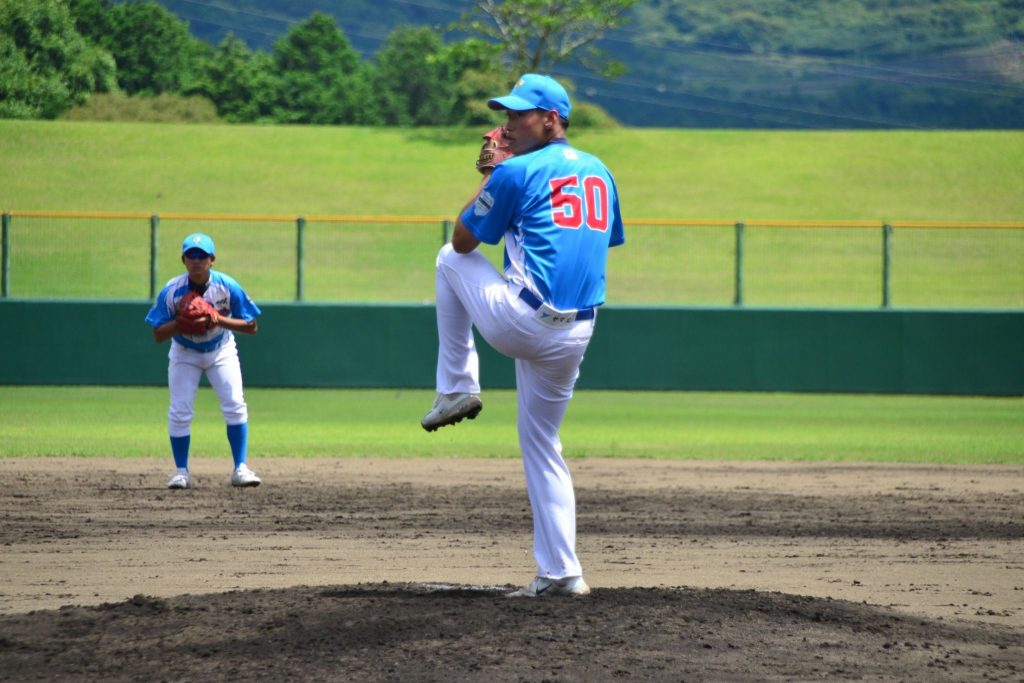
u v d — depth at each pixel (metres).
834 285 121.81
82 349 80.06
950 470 46.19
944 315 81.31
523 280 19.06
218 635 18.42
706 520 34.19
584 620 19.14
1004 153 169.25
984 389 81.25
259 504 35.94
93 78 179.75
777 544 30.55
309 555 28.19
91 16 178.12
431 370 80.81
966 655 18.75
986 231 138.50
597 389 81.62
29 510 34.19
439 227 130.75
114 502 35.84
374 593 21.33
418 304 81.00
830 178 160.00
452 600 20.38
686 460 48.78
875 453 52.12
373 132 179.00
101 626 19.03
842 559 28.59
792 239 134.62
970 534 32.22
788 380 81.50
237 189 151.38
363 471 44.06
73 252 118.81
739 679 16.83
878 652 18.53
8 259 83.38
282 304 80.88
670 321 81.38
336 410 71.75
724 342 81.50
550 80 19.84
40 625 19.19
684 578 26.09
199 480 40.75
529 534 31.52
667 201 150.88
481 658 17.28
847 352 81.44
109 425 60.44
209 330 37.91
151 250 83.75
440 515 34.47
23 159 154.12
